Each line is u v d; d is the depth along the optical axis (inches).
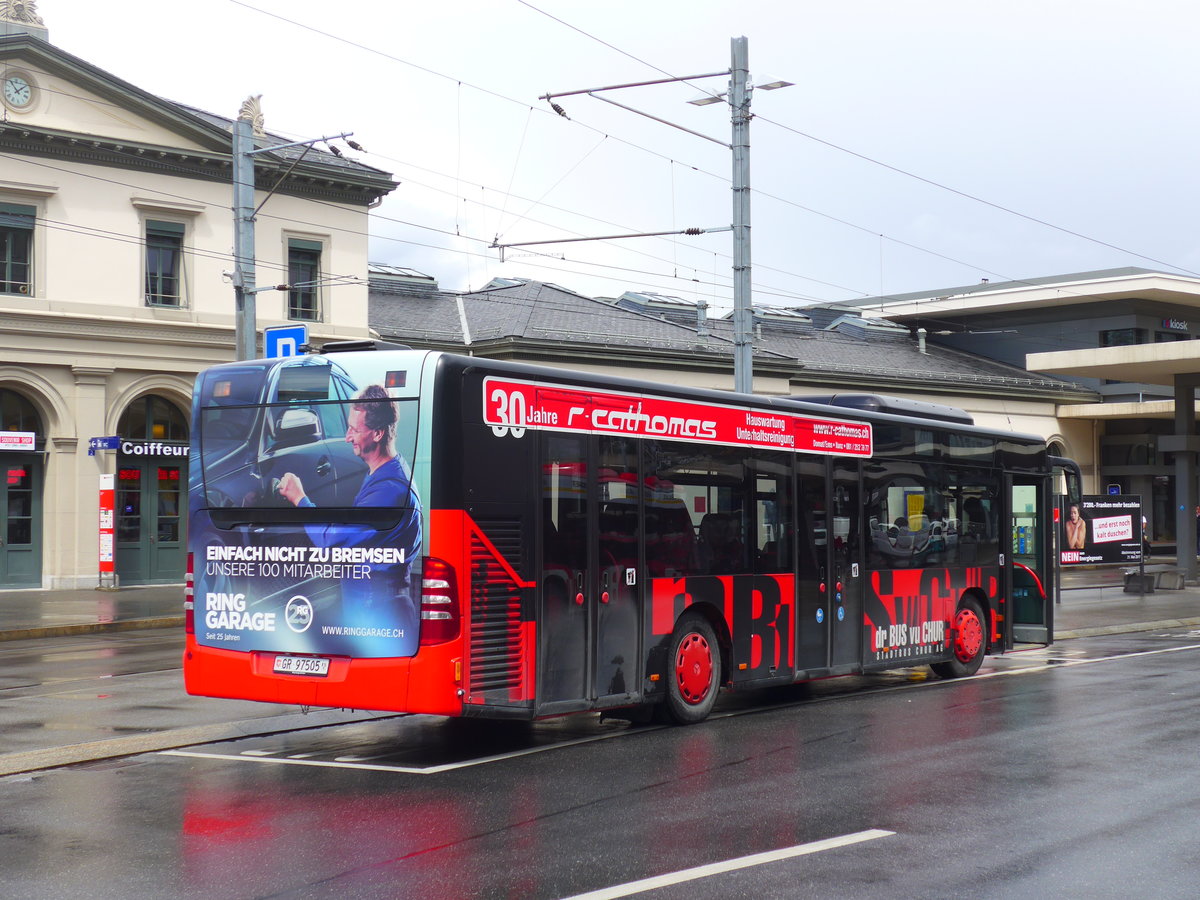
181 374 1215.6
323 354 380.2
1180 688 538.9
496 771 352.2
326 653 361.1
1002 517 616.1
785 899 227.8
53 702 496.1
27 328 1125.1
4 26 1138.7
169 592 1136.2
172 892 234.1
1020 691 531.5
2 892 235.5
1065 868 249.6
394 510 352.5
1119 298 2169.0
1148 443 2192.4
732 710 480.1
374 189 1323.8
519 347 1390.3
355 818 293.7
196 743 400.5
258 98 1261.1
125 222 1183.6
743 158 784.9
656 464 423.5
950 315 2374.5
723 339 1636.3
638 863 251.8
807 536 492.4
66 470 1157.1
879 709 478.9
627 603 408.8
